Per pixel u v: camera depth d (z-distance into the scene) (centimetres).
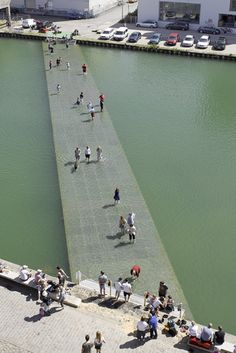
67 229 3209
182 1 7994
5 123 4766
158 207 3541
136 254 3005
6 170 3956
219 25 8019
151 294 2627
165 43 7388
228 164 4144
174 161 4162
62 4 8925
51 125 4716
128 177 3847
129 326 2350
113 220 3312
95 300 2542
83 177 3816
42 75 6081
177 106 5275
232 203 3619
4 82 5828
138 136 4569
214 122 4922
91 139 4425
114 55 7056
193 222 3394
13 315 2370
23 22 8144
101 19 8875
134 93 5594
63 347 2195
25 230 3266
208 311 2684
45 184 3775
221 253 3111
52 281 2555
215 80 6141
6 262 2867
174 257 3058
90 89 5634
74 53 7031
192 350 2234
